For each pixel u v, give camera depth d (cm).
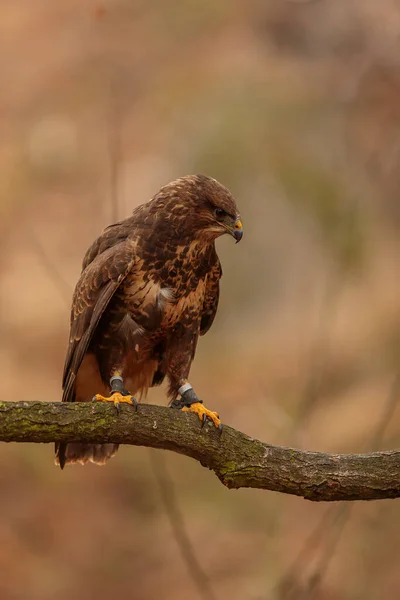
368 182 1838
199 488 1712
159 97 2214
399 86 1770
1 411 588
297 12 2123
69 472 1870
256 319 2008
